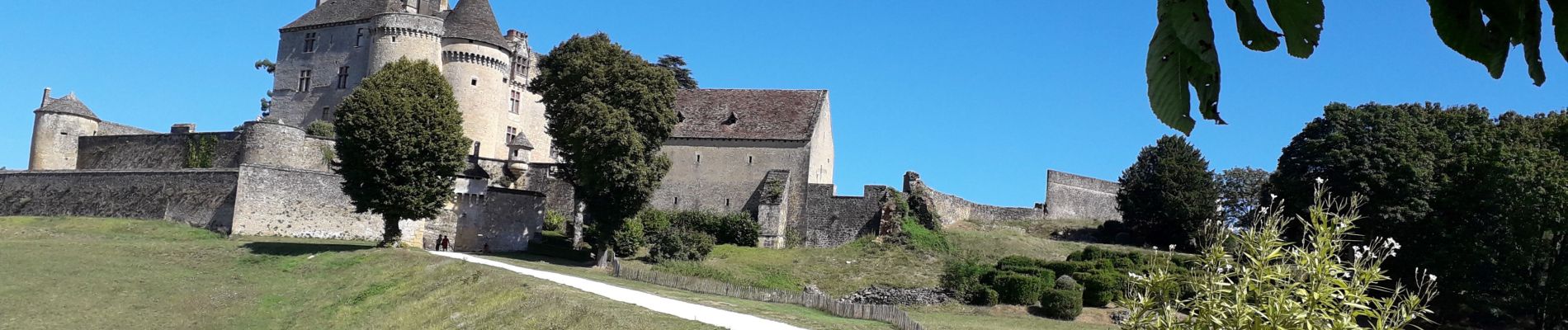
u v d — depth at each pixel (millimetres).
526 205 64125
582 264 55844
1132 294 14805
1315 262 12828
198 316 41000
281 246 54656
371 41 78250
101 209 65688
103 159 76875
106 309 41812
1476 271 46344
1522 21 3943
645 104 59156
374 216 63375
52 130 79938
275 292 45062
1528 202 45500
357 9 82875
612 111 57625
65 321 39844
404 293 41312
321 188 62469
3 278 45875
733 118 71562
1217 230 14406
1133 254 54375
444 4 88188
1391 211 48906
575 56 61219
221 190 61062
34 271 47656
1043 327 39719
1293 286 12961
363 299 41875
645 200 58562
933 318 40094
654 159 59594
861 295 50125
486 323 33438
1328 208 13523
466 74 78312
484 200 62594
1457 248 46562
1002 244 64188
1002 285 47406
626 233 56719
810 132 69562
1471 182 48969
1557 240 46656
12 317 39875
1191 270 14539
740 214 66188
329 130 72000
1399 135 52812
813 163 70000
